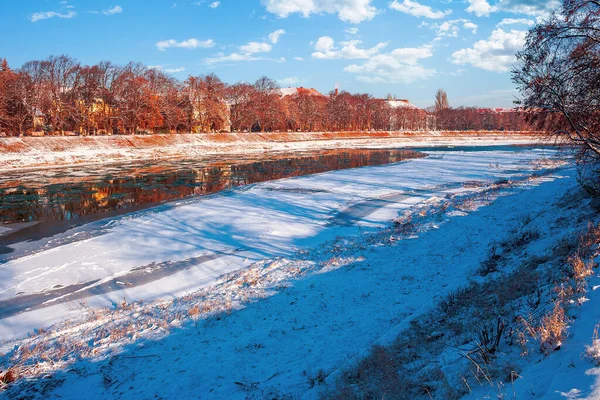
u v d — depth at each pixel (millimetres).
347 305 10836
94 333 10352
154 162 56625
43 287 14281
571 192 18828
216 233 20281
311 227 20953
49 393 7750
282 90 164875
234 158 62281
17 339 10664
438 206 22688
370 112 121438
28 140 54562
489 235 15797
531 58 12102
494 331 6836
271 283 13078
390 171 42781
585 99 12195
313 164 53250
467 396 4969
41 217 24781
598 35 11602
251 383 7535
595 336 4762
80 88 68625
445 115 139625
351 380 6902
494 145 91875
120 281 14656
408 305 10164
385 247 15867
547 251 10859
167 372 8203
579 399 3621
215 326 10164
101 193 32875
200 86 85188
